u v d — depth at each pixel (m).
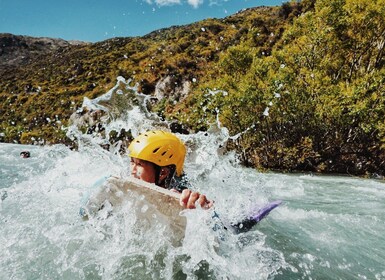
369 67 13.27
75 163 3.96
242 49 15.54
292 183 6.73
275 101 12.62
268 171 10.80
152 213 1.83
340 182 7.63
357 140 11.82
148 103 31.84
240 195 3.36
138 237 1.87
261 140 12.84
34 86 54.88
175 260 1.75
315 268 1.82
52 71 63.03
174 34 58.34
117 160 4.14
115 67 52.31
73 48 80.19
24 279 1.54
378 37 13.25
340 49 13.66
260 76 13.74
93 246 1.90
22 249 1.85
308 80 12.77
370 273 1.82
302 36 14.42
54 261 1.71
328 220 3.01
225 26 48.84
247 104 13.26
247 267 1.75
